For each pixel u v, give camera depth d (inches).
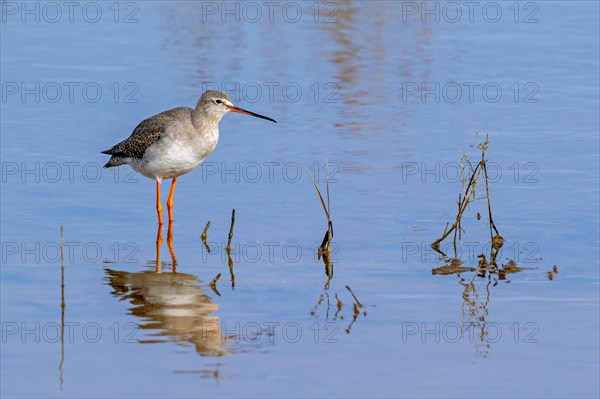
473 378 436.1
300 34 1097.4
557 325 494.3
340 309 516.1
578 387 427.8
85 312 507.2
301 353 462.0
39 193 692.1
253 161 758.5
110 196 699.4
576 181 720.3
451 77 967.0
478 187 711.1
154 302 522.6
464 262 585.3
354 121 848.3
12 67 955.3
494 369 445.7
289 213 666.8
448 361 454.6
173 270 571.8
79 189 705.6
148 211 674.8
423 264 582.2
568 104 898.1
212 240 621.9
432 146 791.1
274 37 1085.1
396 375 438.6
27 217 648.4
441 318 503.8
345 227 641.6
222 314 508.1
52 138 790.5
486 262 585.0
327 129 826.8
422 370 444.5
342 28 1125.7
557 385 430.0
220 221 655.1
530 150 783.1
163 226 645.9
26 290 535.2
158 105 863.7
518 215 661.9
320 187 710.5
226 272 569.9
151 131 642.8
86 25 1104.2
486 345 471.8
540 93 926.4
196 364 447.8
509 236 626.2
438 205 681.6
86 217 655.8
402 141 801.6
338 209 673.6
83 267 573.0
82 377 431.8
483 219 657.6
